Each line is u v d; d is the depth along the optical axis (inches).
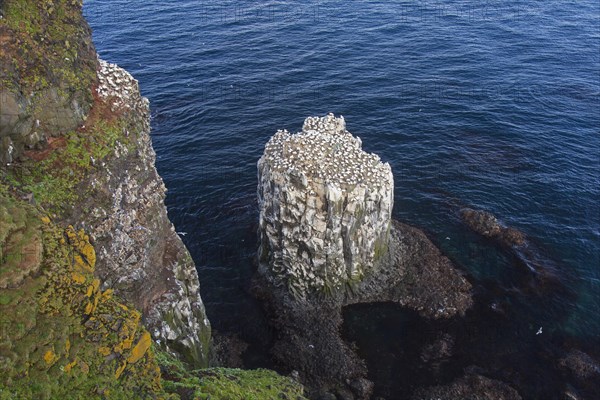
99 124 869.8
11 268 552.4
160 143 1957.4
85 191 795.4
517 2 3358.8
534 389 1138.0
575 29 2920.8
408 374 1176.2
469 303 1339.8
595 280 1402.6
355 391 1139.3
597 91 2289.6
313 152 1295.5
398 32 2888.8
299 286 1323.8
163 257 993.5
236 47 2696.9
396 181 1800.0
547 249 1505.9
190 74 2432.3
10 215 589.0
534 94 2276.1
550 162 1861.5
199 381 731.4
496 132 2032.5
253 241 1552.7
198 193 1726.1
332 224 1240.2
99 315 617.9
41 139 773.3
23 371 505.0
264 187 1332.4
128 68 2463.1
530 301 1347.2
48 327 545.3
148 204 950.4
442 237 1565.0
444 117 2129.7
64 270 596.1
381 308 1327.5
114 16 3063.5
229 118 2112.5
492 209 1667.1
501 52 2662.4
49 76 791.1
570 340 1246.9
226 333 1279.5
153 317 916.6
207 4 3309.5
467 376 1167.6
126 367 612.7
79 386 544.7
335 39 2797.7
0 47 727.7
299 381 1157.7
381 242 1363.2
